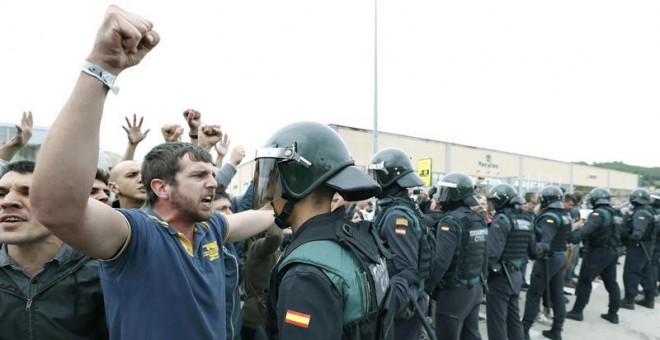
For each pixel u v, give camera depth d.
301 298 1.11
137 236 1.38
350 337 1.19
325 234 1.29
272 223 2.25
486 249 3.85
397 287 1.93
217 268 1.70
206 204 1.61
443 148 24.61
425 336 3.74
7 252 1.60
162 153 1.59
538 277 5.00
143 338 1.36
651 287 6.73
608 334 5.34
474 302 3.69
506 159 30.59
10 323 1.53
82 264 1.65
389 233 2.70
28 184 1.51
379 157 3.25
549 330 5.18
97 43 0.95
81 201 1.03
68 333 1.59
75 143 0.98
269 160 1.44
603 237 5.66
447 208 4.04
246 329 2.93
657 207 8.51
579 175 41.03
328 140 1.45
